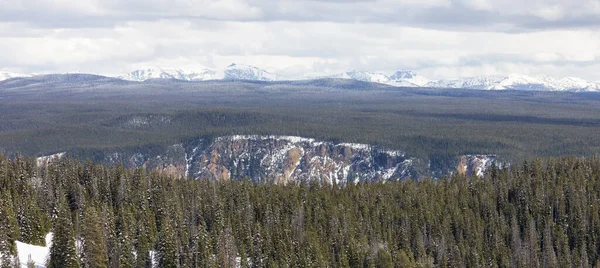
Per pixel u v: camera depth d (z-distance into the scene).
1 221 189.88
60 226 174.50
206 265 184.75
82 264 176.00
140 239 194.12
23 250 188.12
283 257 194.88
